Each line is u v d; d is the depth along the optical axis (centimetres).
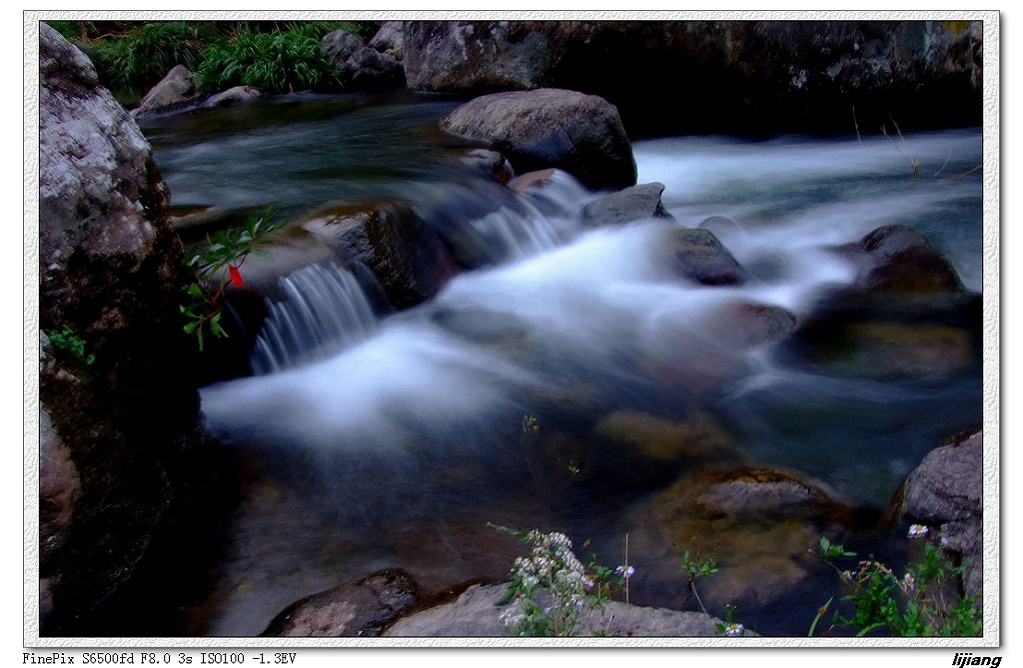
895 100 1186
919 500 377
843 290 653
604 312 614
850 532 382
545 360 546
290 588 356
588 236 730
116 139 380
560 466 441
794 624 334
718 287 654
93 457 328
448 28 1186
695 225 814
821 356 557
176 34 1612
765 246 752
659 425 477
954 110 1248
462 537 386
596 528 392
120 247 365
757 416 488
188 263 421
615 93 1145
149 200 388
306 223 578
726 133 1184
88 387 336
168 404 406
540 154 843
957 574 338
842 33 1102
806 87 1124
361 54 1502
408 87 1294
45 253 333
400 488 421
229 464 432
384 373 524
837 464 442
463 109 936
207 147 927
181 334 421
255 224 452
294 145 905
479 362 543
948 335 571
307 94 1480
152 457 369
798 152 1091
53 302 335
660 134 1191
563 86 1136
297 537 386
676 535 385
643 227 712
